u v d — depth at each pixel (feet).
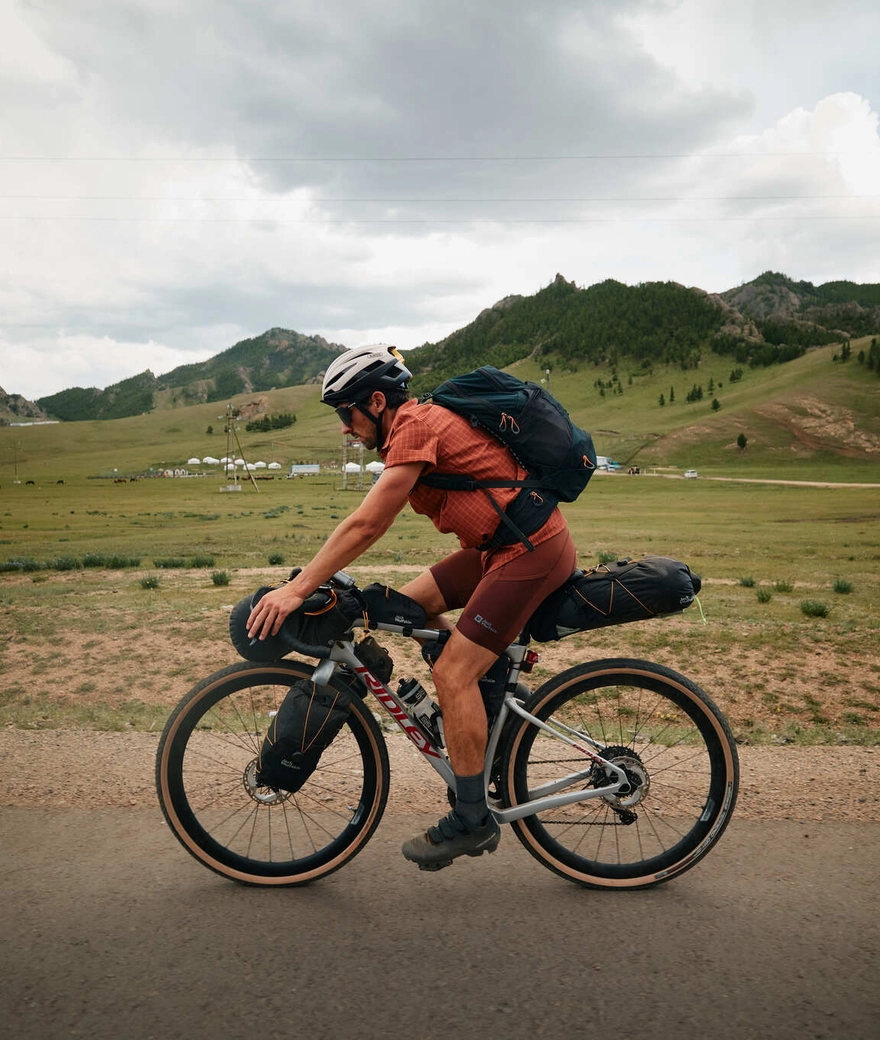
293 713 8.08
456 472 7.70
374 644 8.30
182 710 8.02
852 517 157.69
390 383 7.95
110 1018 5.81
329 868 8.17
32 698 22.65
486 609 7.80
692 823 8.98
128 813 9.73
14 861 8.43
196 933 7.02
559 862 8.16
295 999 6.05
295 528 129.39
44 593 45.11
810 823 9.41
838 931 7.06
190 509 208.44
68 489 364.17
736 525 134.92
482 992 6.15
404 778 11.10
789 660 26.25
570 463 7.84
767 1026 5.75
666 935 7.04
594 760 8.45
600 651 27.40
